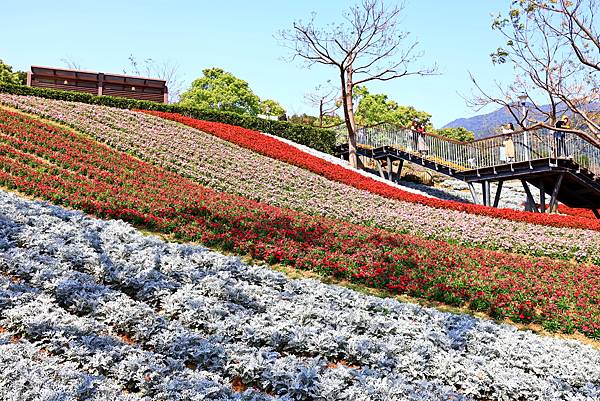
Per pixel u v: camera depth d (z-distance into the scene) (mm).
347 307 9047
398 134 29500
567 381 7211
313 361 6625
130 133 24469
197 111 33938
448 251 15383
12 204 11070
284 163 25859
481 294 11711
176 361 6156
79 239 9734
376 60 34094
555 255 17172
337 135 37219
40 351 6191
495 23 21953
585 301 12461
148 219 13484
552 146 22000
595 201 24391
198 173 21125
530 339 8531
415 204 22266
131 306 7402
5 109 23453
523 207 29453
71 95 31484
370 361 7020
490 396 6828
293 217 16641
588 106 24109
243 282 9062
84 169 17469
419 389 6355
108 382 5617
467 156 25453
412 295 11648
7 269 8219
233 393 5719
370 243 14719
